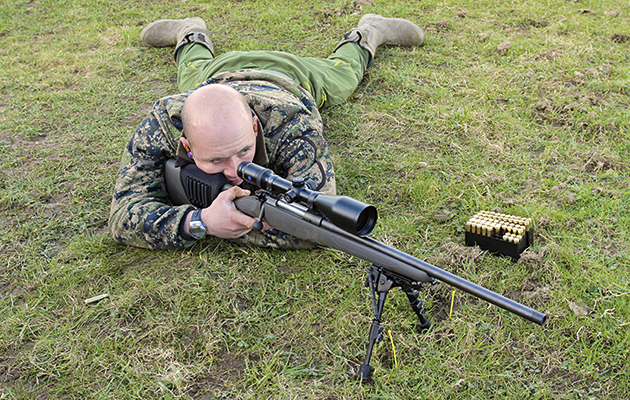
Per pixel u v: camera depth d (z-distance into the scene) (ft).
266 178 9.36
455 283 7.63
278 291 11.43
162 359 9.95
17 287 12.00
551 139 16.16
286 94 13.10
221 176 11.14
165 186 12.80
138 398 9.25
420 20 25.32
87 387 9.51
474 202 13.71
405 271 8.10
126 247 12.99
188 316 10.86
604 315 9.99
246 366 9.67
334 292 11.17
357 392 9.11
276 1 29.07
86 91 21.31
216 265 12.10
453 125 17.11
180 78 19.47
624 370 9.05
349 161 15.94
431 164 15.48
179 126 12.05
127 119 19.43
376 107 18.75
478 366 9.38
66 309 11.26
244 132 10.51
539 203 13.42
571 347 9.55
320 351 9.95
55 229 13.91
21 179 16.05
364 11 26.58
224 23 26.91
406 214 13.50
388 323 10.32
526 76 19.67
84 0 31.63
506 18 24.97
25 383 9.70
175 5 29.94
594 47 21.52
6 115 19.95
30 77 22.85
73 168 16.55
